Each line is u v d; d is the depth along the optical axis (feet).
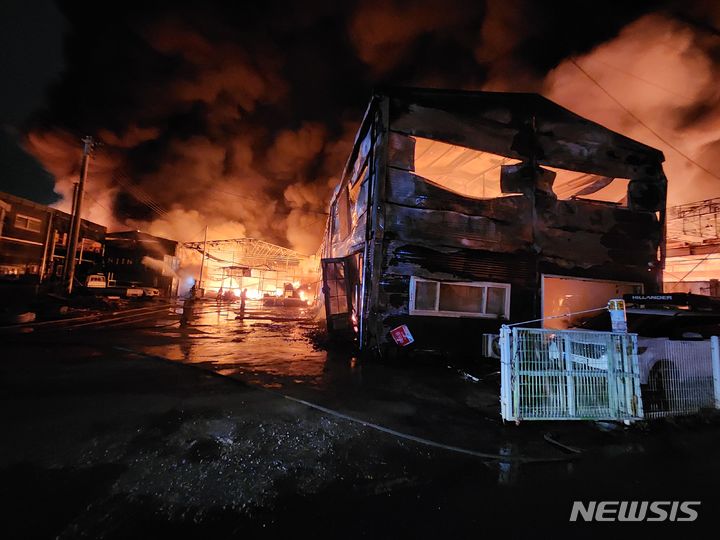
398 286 25.88
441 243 26.84
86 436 10.41
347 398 15.40
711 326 19.11
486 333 27.25
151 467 8.84
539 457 10.50
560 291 35.99
